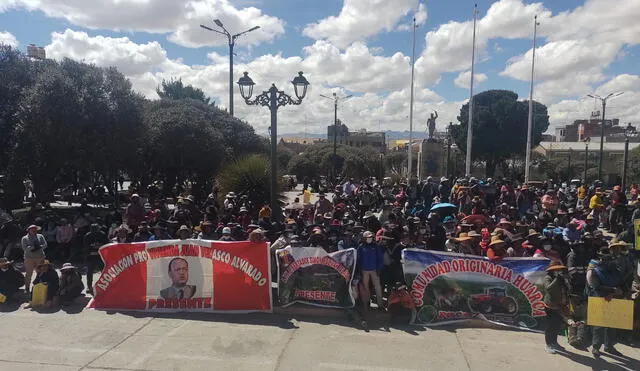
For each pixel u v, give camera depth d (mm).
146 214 12508
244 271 8086
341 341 6719
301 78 12578
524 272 7539
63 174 19031
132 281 8219
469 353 6344
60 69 17734
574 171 61750
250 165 17109
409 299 7555
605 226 16797
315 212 14516
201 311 8031
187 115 26625
